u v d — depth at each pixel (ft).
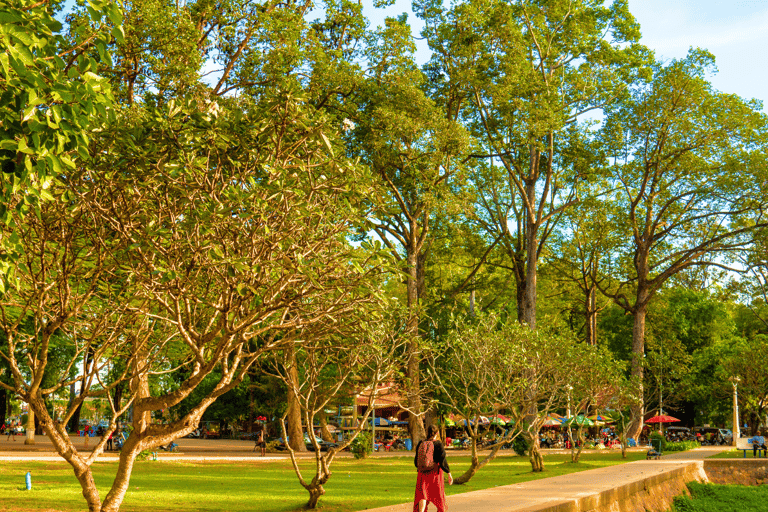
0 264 20.25
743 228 141.18
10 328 30.99
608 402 102.47
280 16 79.92
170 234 29.30
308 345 40.42
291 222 29.30
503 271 165.37
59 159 19.04
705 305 193.06
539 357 68.23
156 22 65.05
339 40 97.40
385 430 154.61
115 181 28.37
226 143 29.27
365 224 30.58
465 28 107.76
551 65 132.46
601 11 127.85
